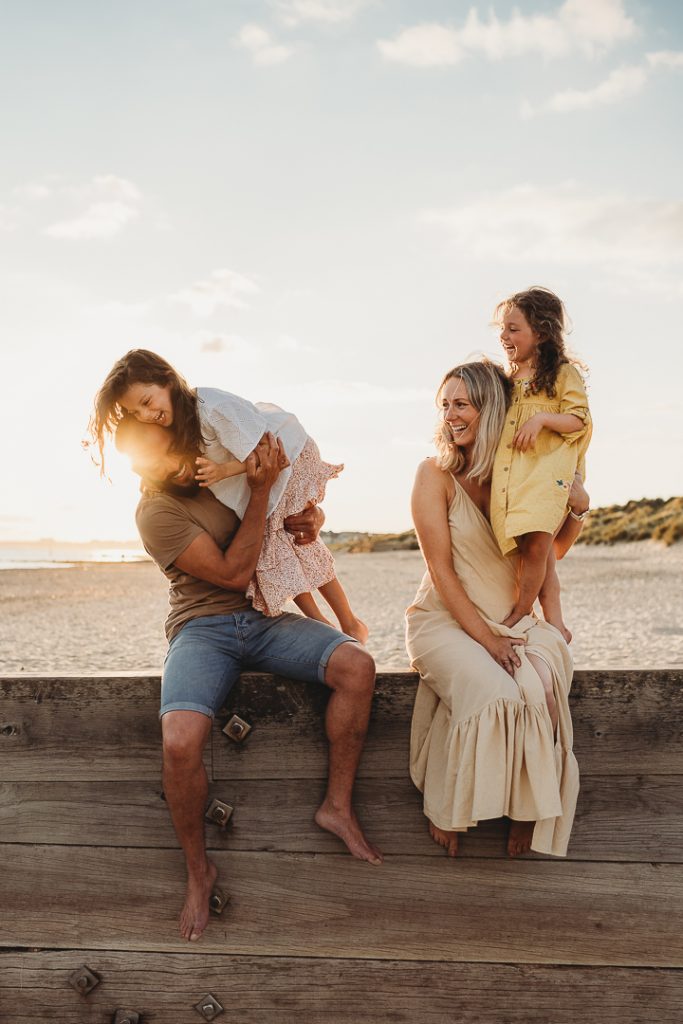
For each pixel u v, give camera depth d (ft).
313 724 10.08
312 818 10.08
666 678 9.80
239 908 10.05
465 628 9.69
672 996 9.69
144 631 51.72
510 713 8.99
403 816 10.02
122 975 10.07
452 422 10.02
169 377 9.51
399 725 10.09
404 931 9.94
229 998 10.00
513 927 9.86
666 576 81.35
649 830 9.82
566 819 9.24
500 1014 9.82
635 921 9.78
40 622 58.18
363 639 11.76
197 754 9.32
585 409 10.47
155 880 10.09
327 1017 9.95
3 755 10.20
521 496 9.77
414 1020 9.88
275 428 10.32
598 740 9.87
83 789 10.16
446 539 9.93
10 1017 10.14
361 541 213.05
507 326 11.08
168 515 9.76
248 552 9.74
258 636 10.07
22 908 10.18
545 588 10.93
